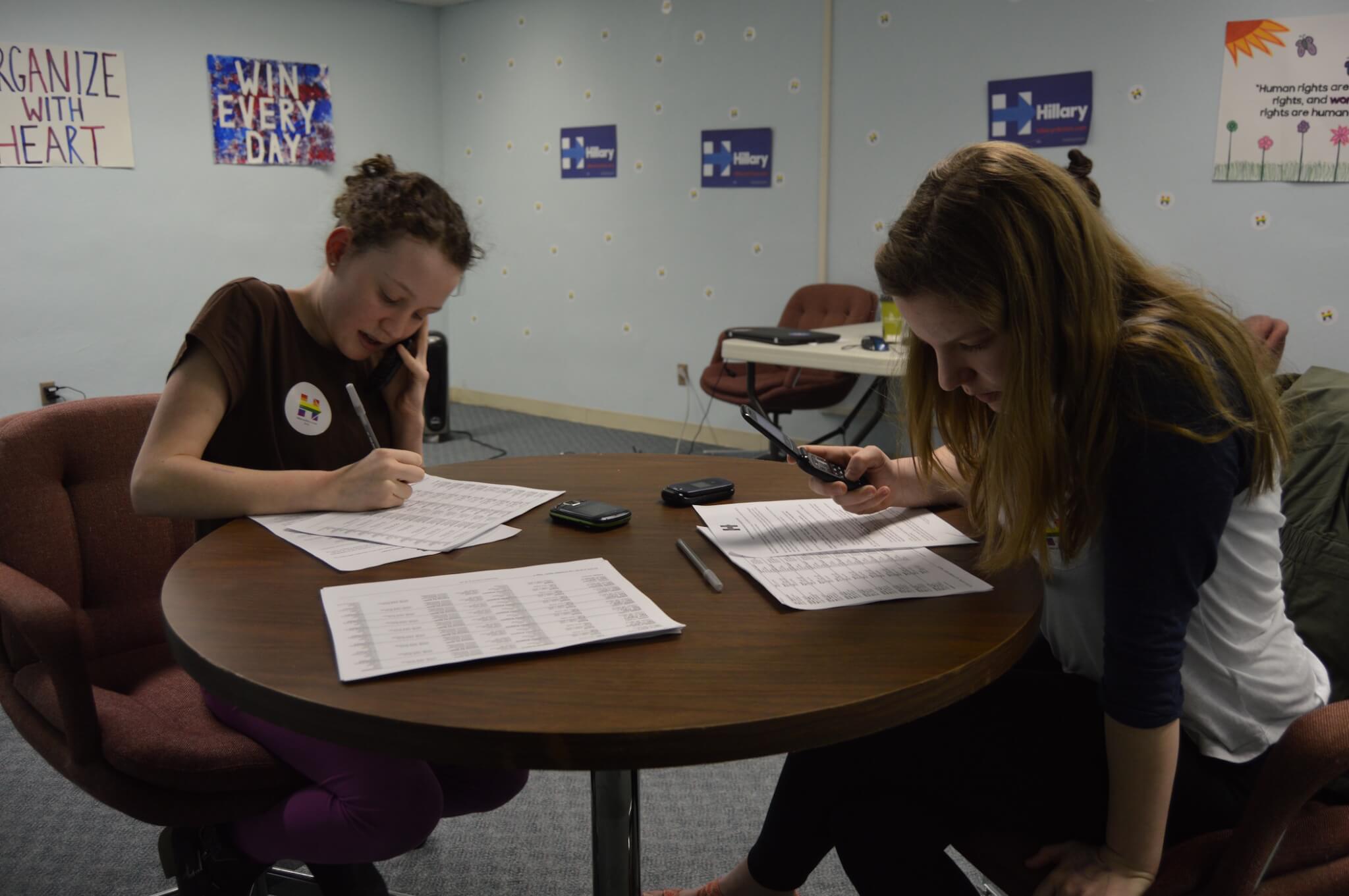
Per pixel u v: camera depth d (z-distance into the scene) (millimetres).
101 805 1913
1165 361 839
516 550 1129
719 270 5152
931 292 903
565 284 5855
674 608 958
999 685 1070
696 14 4980
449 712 731
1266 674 940
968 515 1275
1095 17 3863
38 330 4828
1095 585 988
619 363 5684
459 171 6328
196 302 5371
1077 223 862
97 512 1384
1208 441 821
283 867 1666
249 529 1196
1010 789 972
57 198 4805
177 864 1238
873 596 980
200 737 1131
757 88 4836
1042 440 887
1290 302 3643
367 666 804
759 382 4250
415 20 6113
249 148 5449
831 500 1363
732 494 1383
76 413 1384
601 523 1209
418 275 1294
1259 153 3602
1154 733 845
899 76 4391
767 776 2037
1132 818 867
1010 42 4082
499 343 6301
